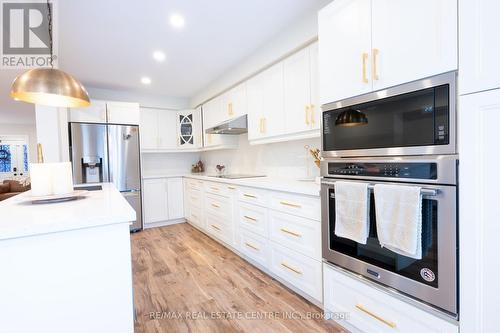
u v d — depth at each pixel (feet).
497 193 3.02
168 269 8.26
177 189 14.26
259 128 9.05
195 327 5.36
